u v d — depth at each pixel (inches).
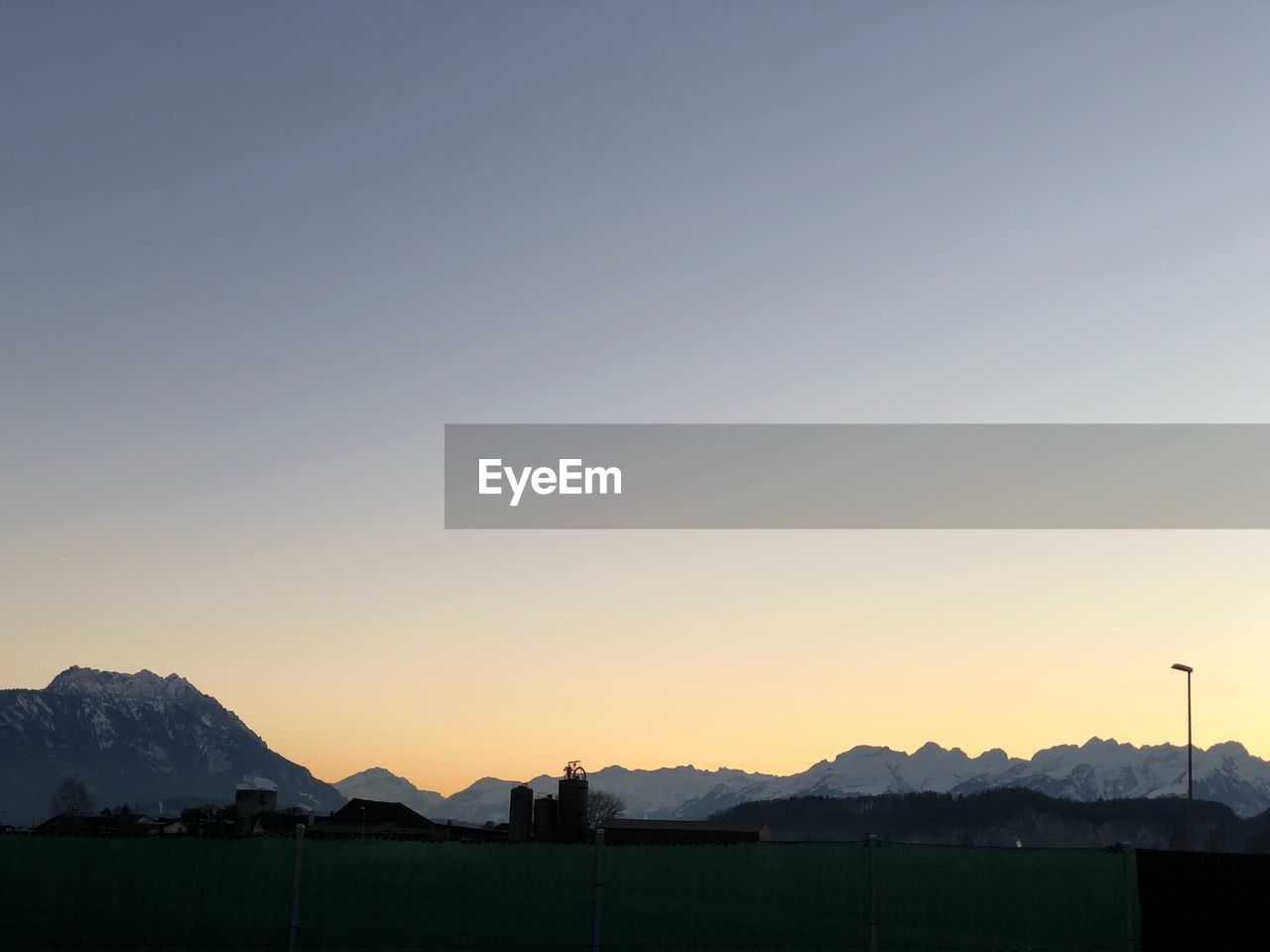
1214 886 1040.2
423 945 944.3
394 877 950.4
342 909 939.3
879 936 1001.5
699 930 978.7
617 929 968.9
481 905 956.6
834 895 1003.3
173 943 919.0
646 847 984.9
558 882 968.3
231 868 934.4
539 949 957.8
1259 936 1035.9
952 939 1010.7
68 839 923.4
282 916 932.6
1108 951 1026.1
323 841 948.6
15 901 909.2
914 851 1018.7
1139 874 1039.6
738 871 992.9
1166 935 1034.1
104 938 912.9
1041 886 1031.6
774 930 988.6
